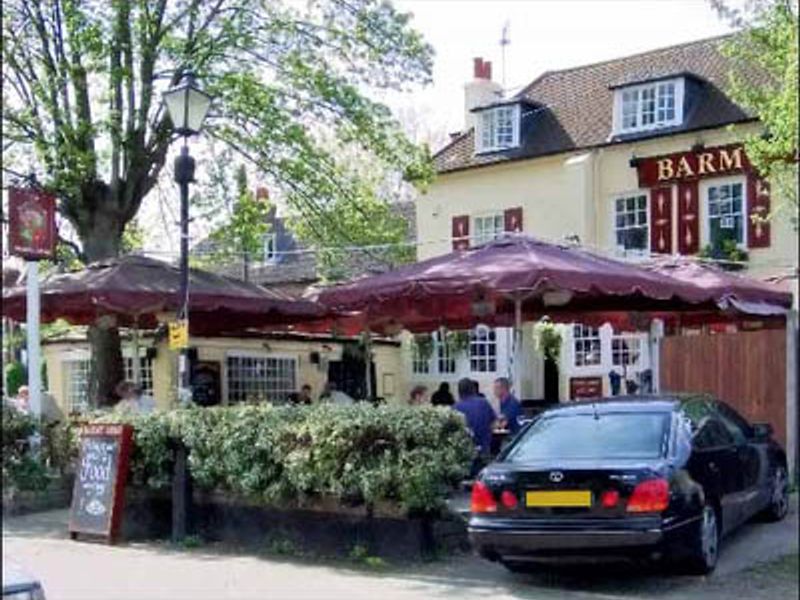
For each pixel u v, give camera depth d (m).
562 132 28.45
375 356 30.30
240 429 10.88
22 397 18.77
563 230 27.69
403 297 12.98
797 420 13.89
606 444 9.12
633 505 8.39
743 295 15.24
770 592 8.49
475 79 33.09
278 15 20.86
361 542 10.30
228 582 9.38
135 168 20.53
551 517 8.60
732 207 25.23
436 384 30.45
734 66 25.14
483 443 12.96
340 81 21.09
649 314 18.05
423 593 8.75
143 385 24.42
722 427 10.31
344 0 21.25
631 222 26.94
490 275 12.29
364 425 10.00
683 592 8.56
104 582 9.47
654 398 10.10
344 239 22.16
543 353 27.88
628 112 27.09
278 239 35.88
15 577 5.23
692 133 25.75
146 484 11.95
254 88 20.50
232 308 15.54
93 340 20.23
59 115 19.41
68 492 14.55
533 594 8.62
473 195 29.66
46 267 21.39
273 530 10.97
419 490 9.78
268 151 21.19
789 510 12.38
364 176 22.84
